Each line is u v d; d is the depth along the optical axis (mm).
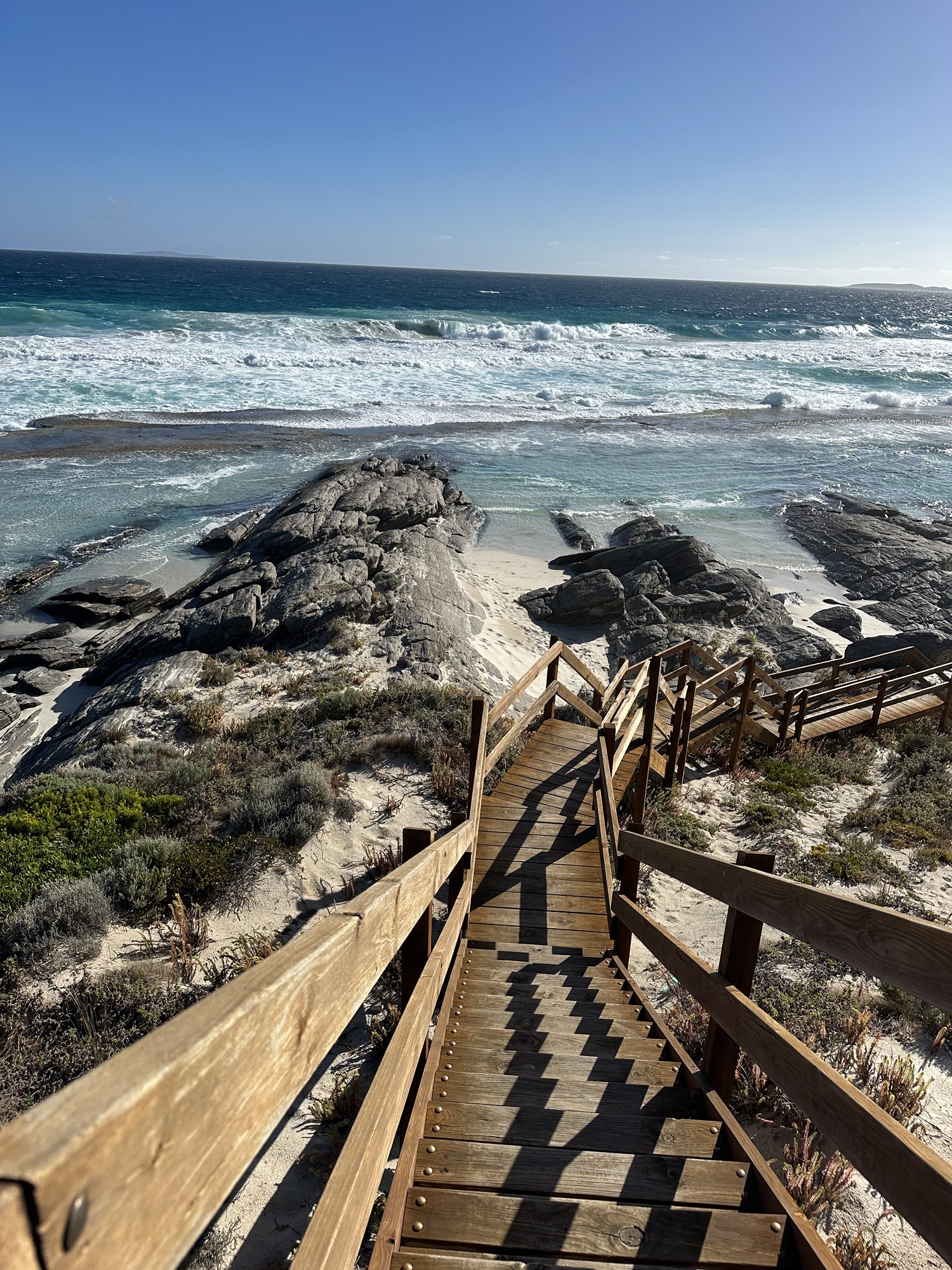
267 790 8781
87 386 38094
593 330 72125
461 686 13570
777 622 20062
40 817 8289
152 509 25188
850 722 13523
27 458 28875
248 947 6359
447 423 37188
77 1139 555
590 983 4832
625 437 37312
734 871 2732
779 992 5754
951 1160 4379
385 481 26500
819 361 64125
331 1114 4766
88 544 22391
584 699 14562
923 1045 5359
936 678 16344
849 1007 5633
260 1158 4523
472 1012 4145
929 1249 3850
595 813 7254
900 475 33344
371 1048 5402
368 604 17188
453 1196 2424
